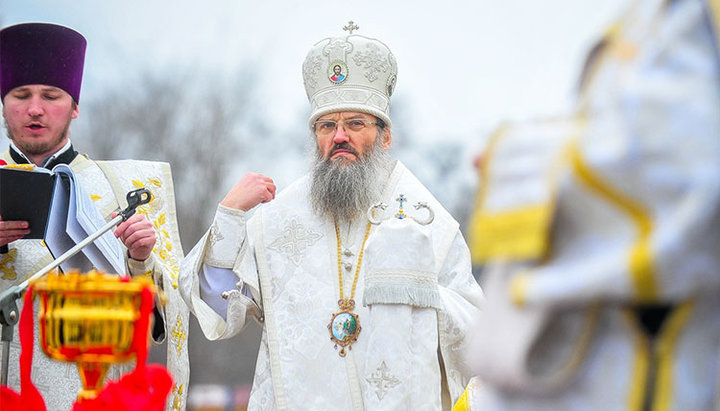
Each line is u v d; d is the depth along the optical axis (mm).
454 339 8359
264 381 8688
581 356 3494
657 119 3289
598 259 3377
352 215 8945
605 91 3482
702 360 3367
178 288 8859
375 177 9109
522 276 3498
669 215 3285
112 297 4594
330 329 8578
